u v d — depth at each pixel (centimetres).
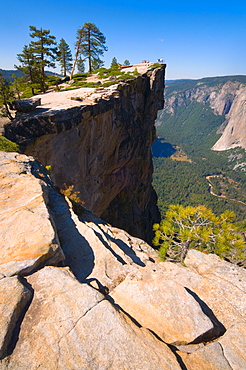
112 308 440
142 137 4009
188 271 703
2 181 857
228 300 566
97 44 4247
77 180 2333
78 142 2109
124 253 823
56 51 3531
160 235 1102
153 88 4000
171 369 346
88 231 827
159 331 445
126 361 349
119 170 3550
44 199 803
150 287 547
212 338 460
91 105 2106
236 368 376
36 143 1653
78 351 357
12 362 336
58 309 427
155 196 6091
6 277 477
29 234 600
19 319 405
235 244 957
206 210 1066
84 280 620
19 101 1777
